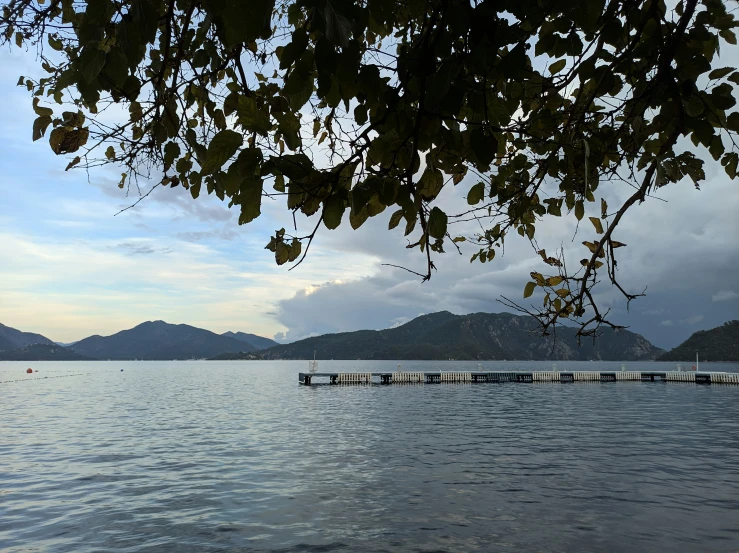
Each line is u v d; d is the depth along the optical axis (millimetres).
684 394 54562
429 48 1523
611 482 16500
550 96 2322
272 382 86750
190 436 26156
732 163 2031
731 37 2041
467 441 24516
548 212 2689
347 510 13680
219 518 13086
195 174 2088
